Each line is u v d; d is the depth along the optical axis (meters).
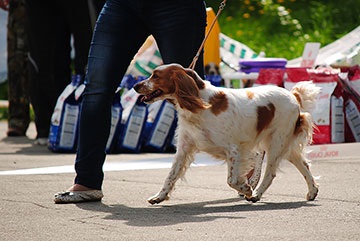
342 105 15.27
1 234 7.79
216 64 17.53
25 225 8.23
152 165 13.69
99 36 9.88
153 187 11.05
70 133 16.06
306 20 31.42
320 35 29.25
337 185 11.06
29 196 10.21
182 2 9.94
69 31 17.53
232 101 9.56
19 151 16.45
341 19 30.84
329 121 15.02
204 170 12.95
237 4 33.62
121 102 16.42
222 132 9.45
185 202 9.80
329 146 14.41
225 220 8.39
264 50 28.44
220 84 16.08
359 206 9.31
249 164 9.69
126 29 9.88
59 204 9.59
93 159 9.77
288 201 9.80
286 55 27.72
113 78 9.84
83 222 8.37
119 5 9.89
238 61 17.91
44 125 17.81
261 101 9.79
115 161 14.44
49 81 17.36
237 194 10.42
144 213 8.93
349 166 13.20
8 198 10.04
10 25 19.72
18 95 19.95
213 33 17.44
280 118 9.95
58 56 17.41
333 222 8.23
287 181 11.53
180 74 9.32
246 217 8.57
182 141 9.72
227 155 9.54
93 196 9.77
